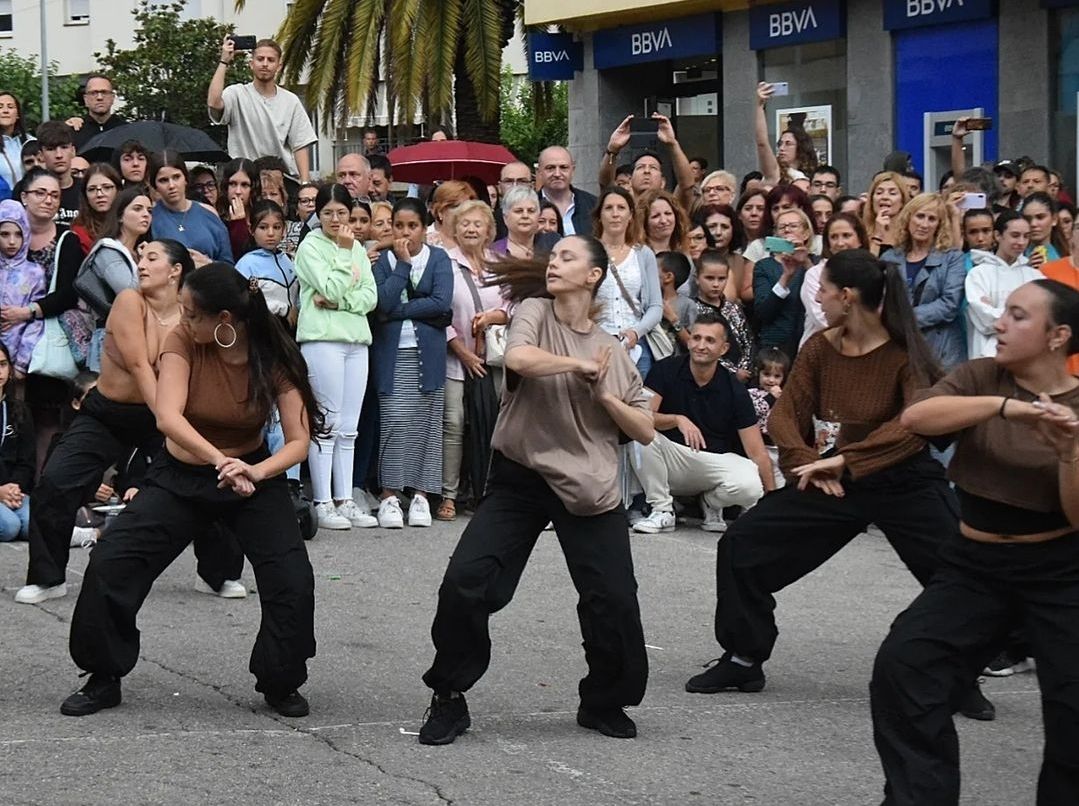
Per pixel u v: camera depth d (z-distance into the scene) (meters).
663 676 7.48
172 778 5.77
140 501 6.58
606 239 11.08
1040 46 17.89
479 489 11.21
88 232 10.77
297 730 6.43
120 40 42.31
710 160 22.67
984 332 10.54
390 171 14.09
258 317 6.53
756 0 21.02
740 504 10.95
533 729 6.54
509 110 36.03
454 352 11.18
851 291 6.75
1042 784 5.10
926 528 6.79
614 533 6.30
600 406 6.25
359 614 8.51
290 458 6.55
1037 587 5.07
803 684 7.38
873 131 19.77
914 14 19.08
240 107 14.15
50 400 10.78
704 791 5.81
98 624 6.47
